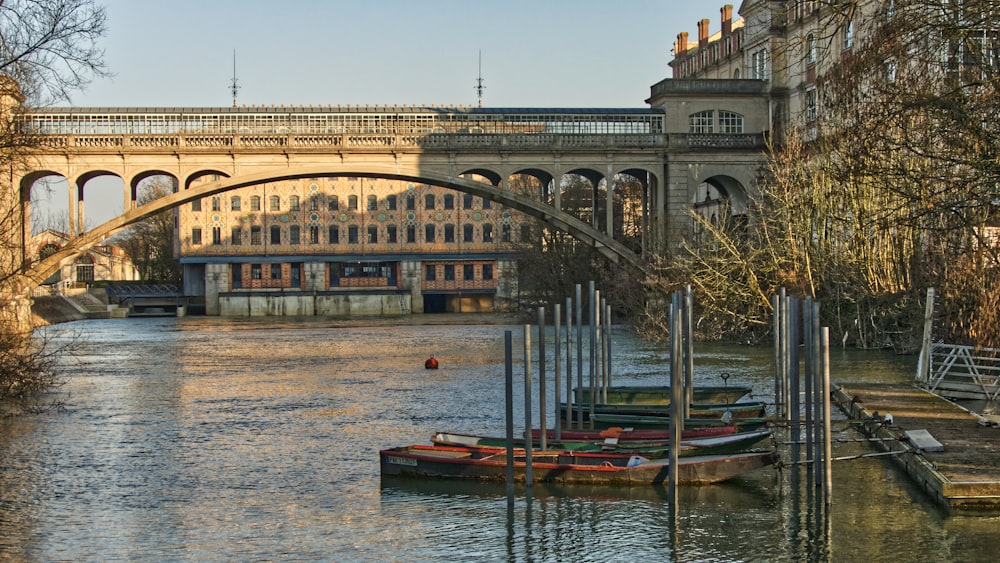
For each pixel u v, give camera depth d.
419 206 102.75
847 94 32.09
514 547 15.70
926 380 27.94
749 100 61.25
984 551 14.82
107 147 56.88
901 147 26.14
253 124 59.25
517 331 66.19
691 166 60.22
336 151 58.66
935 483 16.89
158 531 16.81
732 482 18.88
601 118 61.31
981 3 21.56
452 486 19.09
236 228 100.62
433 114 60.97
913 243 37.62
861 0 25.22
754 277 45.06
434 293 102.81
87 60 26.48
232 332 69.00
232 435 25.41
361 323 79.94
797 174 44.06
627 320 64.19
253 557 15.44
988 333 27.92
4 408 30.16
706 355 42.00
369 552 15.59
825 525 16.23
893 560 14.61
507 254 102.19
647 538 15.94
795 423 19.28
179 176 58.16
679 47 88.00
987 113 23.66
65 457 22.77
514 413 28.20
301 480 20.16
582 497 18.11
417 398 31.80
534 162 60.06
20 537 16.55
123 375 39.78
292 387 35.22
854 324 42.50
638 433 21.20
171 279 111.38
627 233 76.31
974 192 23.72
